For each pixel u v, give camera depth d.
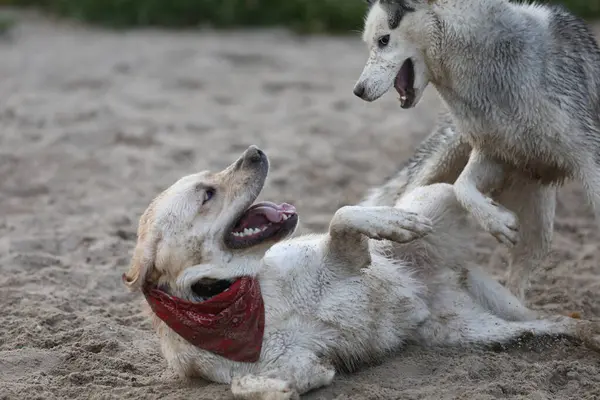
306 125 16.88
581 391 6.98
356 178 13.57
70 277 9.83
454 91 7.81
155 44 25.28
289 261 7.30
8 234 11.30
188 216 7.17
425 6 7.69
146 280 7.22
